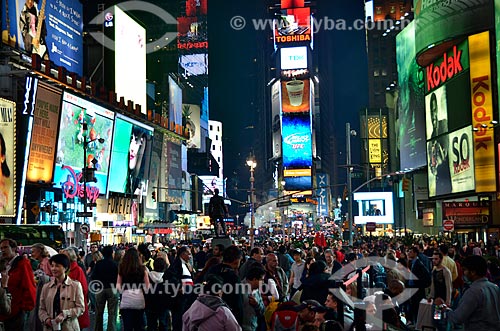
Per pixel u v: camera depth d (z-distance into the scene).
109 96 94.62
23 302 12.28
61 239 38.56
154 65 153.62
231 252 11.72
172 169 126.56
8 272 12.67
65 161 78.00
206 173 184.62
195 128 180.88
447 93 77.62
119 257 21.66
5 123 54.69
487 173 67.94
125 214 97.31
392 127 148.12
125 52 110.19
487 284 8.84
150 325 14.14
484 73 70.06
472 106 70.38
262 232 117.00
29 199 72.75
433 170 83.12
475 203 60.19
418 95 99.00
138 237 103.88
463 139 72.44
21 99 68.31
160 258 14.94
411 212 113.25
